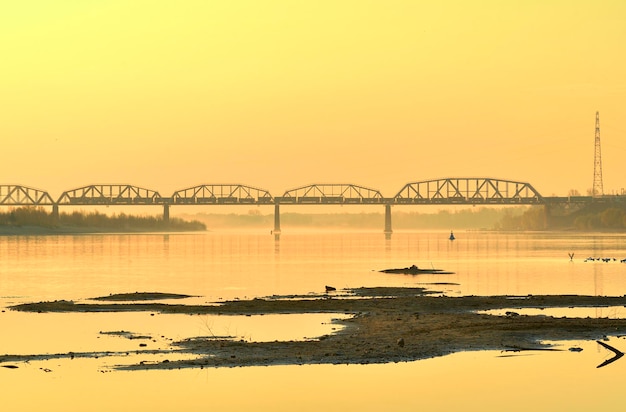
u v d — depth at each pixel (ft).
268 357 230.68
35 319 313.73
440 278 552.41
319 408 187.32
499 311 335.26
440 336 260.01
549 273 597.52
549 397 196.13
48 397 191.93
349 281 527.40
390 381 208.33
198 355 232.32
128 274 604.49
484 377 212.64
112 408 184.96
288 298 403.34
